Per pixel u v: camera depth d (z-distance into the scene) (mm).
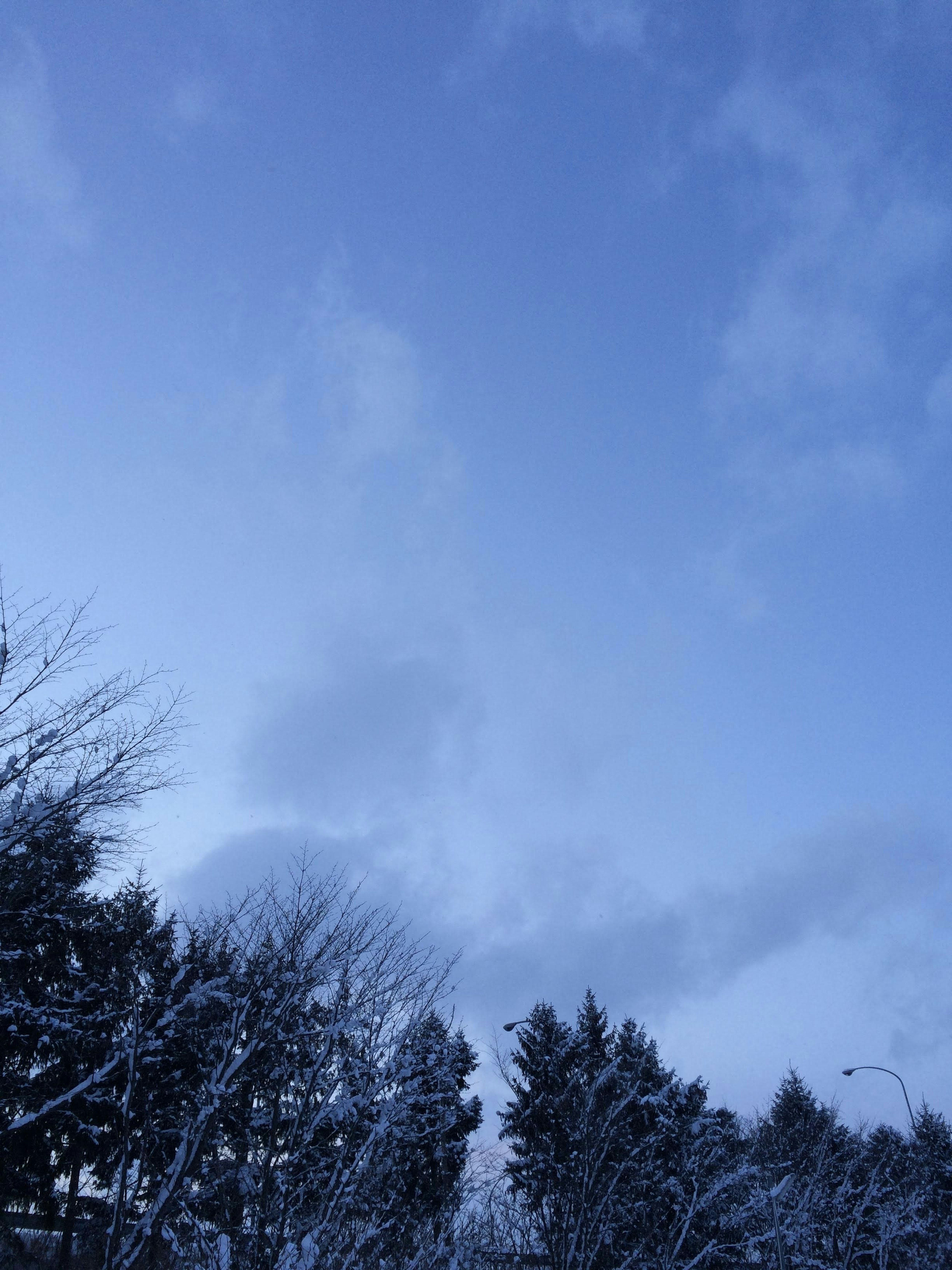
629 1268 24469
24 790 13508
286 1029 14797
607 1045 41844
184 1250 13656
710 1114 34500
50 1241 18484
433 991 16156
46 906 15883
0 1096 18000
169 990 16062
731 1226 30203
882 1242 36500
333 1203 13891
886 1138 49219
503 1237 21609
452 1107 19594
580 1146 22422
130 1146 15383
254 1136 14695
